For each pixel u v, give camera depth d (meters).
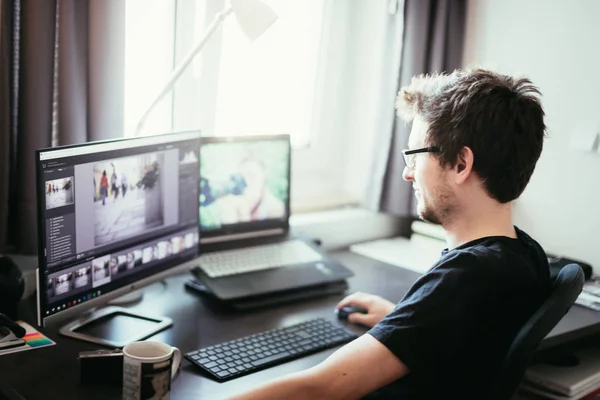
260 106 2.27
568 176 2.26
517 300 1.20
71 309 1.43
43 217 1.33
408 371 1.15
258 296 1.77
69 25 1.61
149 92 1.95
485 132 1.20
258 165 1.98
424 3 2.28
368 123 2.54
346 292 1.91
